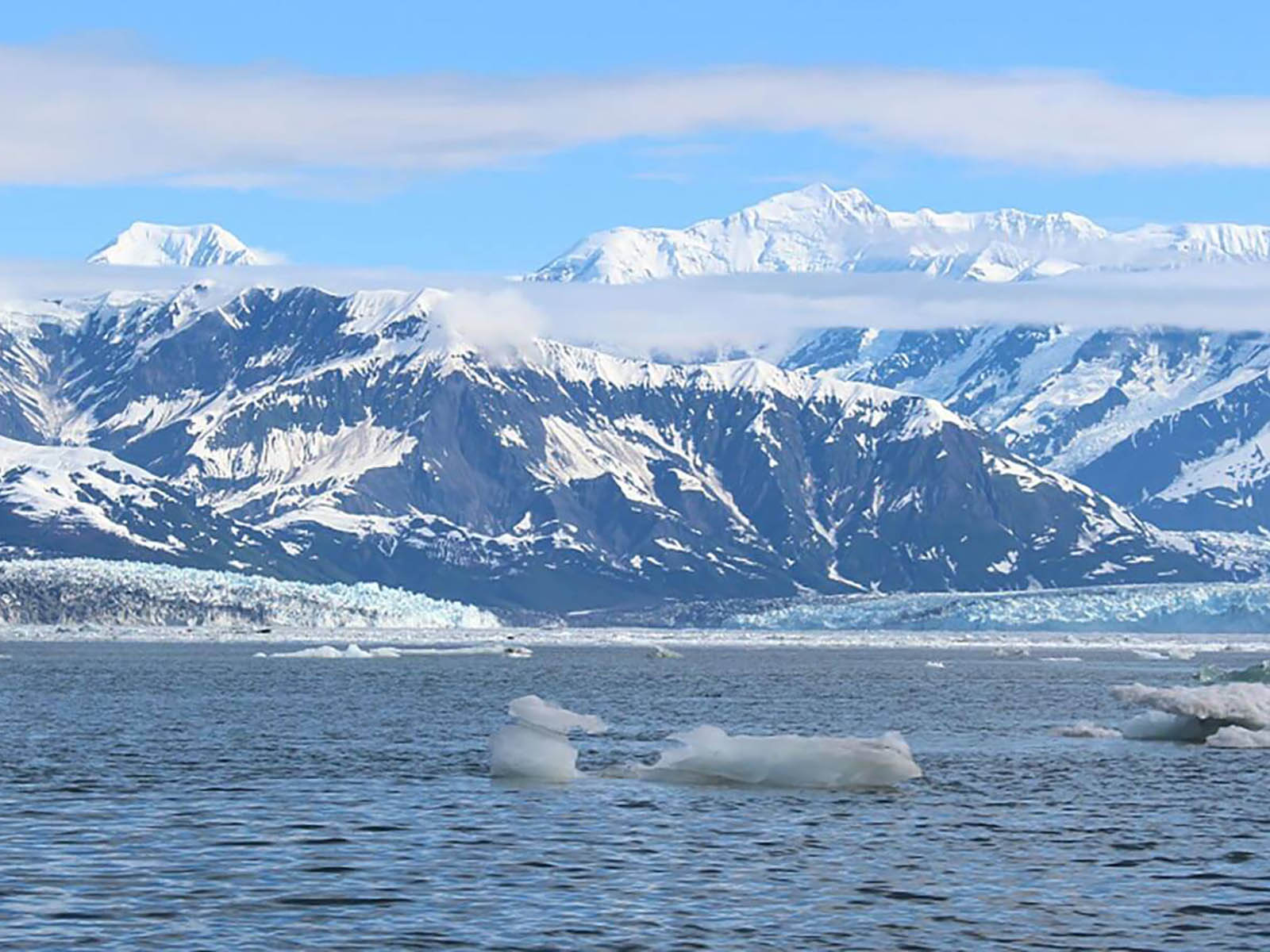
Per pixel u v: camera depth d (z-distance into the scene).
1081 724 155.88
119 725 156.75
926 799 103.94
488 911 71.12
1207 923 70.81
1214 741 138.88
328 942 65.88
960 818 96.38
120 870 78.56
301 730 152.12
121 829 90.12
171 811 96.81
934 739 148.25
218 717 168.50
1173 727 147.75
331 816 95.12
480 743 138.50
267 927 67.94
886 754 109.88
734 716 179.50
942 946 66.50
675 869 80.00
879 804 101.56
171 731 149.50
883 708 194.62
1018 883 78.06
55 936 66.25
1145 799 104.75
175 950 64.56
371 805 99.19
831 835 90.19
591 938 66.88
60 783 109.38
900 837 89.75
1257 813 99.00
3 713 172.25
